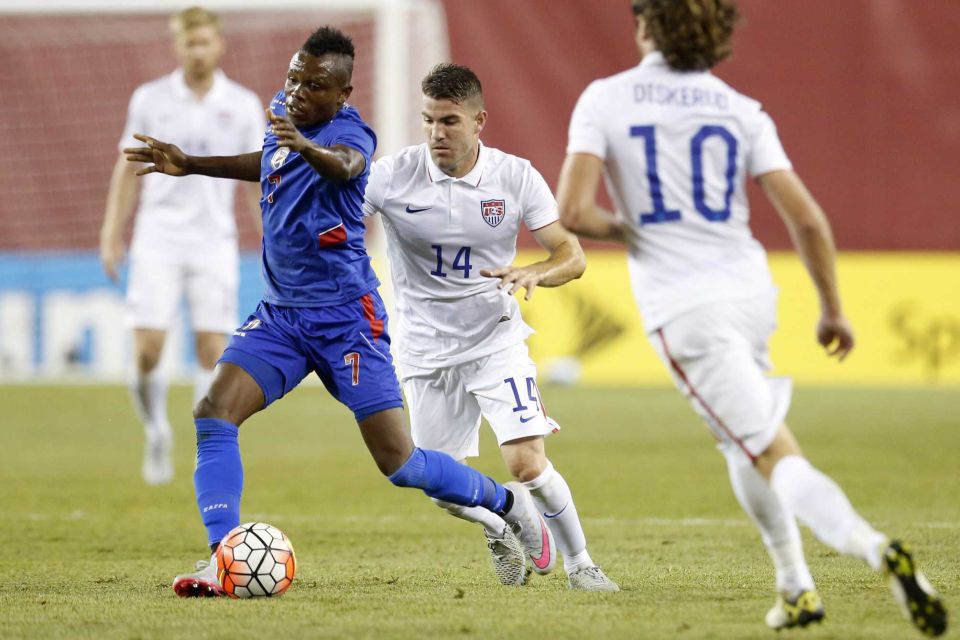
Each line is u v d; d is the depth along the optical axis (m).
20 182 61.59
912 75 59.91
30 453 39.03
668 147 14.13
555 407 50.78
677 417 47.50
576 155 14.30
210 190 31.98
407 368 19.20
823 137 60.75
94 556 21.56
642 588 17.48
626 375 59.22
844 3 60.41
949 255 58.94
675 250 14.11
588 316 59.69
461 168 17.97
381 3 51.78
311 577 18.80
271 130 17.81
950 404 50.56
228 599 16.45
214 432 17.33
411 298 18.91
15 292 60.41
